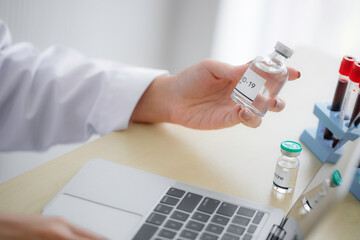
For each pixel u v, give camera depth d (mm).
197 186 658
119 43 1982
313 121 889
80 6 1759
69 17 1736
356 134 638
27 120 895
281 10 1810
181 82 836
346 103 721
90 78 892
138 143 792
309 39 1742
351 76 693
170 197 628
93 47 1875
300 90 1001
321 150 766
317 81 1039
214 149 787
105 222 580
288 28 1812
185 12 2039
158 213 596
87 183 652
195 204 614
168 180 670
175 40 2105
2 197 625
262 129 859
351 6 1611
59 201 613
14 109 895
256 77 673
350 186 625
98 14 1844
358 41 1612
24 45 957
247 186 694
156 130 843
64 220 506
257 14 1885
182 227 572
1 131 911
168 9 2033
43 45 1685
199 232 564
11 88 881
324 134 784
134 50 2055
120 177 670
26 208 607
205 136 828
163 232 562
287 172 670
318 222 583
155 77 876
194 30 2062
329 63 1135
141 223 577
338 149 642
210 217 590
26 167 1694
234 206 613
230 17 1963
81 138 923
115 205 610
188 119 836
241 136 833
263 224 582
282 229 565
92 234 499
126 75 892
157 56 2133
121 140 799
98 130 863
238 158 766
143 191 641
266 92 684
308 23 1741
